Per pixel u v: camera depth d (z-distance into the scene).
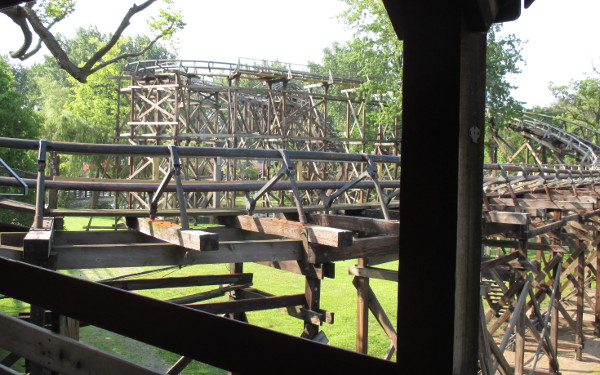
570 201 9.55
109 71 29.56
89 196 33.12
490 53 19.95
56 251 4.02
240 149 5.02
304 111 23.25
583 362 10.96
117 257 4.25
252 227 5.42
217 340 1.63
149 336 1.74
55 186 4.89
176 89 20.17
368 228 5.49
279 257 4.70
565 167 19.67
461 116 1.38
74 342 2.11
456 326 1.39
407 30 1.40
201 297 6.31
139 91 22.66
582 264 11.50
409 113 1.41
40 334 2.19
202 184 5.43
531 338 11.16
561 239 9.58
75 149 4.62
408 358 1.41
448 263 1.36
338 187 6.18
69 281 1.88
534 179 9.87
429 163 1.38
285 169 5.16
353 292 13.64
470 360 1.48
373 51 20.73
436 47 1.36
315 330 5.03
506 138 34.31
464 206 1.42
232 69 20.88
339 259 4.83
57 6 7.64
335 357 1.47
